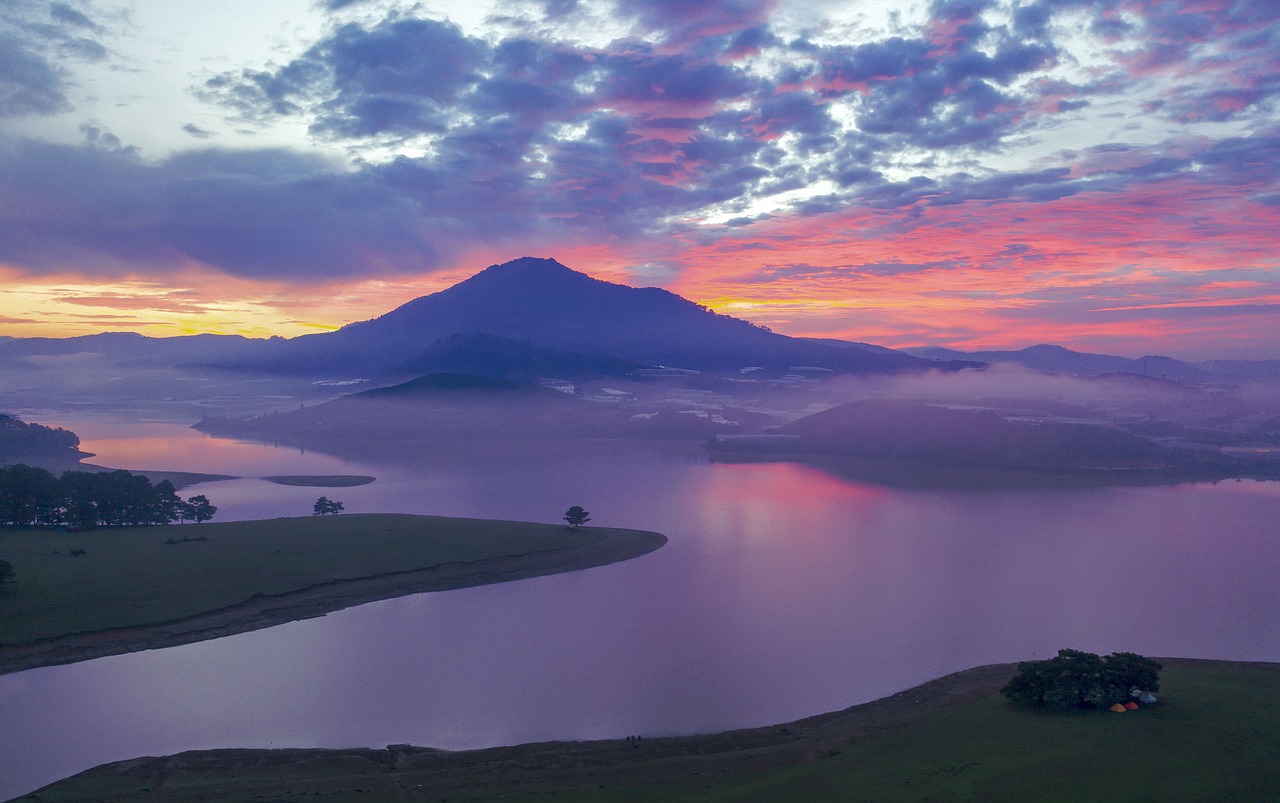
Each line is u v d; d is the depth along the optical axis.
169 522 156.50
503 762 64.12
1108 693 67.88
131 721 72.88
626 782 59.84
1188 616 103.69
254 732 70.75
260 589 108.50
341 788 59.25
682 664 86.31
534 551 134.75
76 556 117.50
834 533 158.00
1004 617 102.69
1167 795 52.38
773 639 94.06
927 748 62.88
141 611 98.38
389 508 188.00
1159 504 199.75
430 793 58.25
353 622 100.88
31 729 71.25
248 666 85.94
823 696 77.88
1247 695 70.44
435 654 89.38
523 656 88.75
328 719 72.94
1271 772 55.34
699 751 66.12
